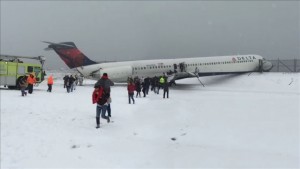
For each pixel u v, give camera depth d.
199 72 46.50
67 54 44.03
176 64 45.75
